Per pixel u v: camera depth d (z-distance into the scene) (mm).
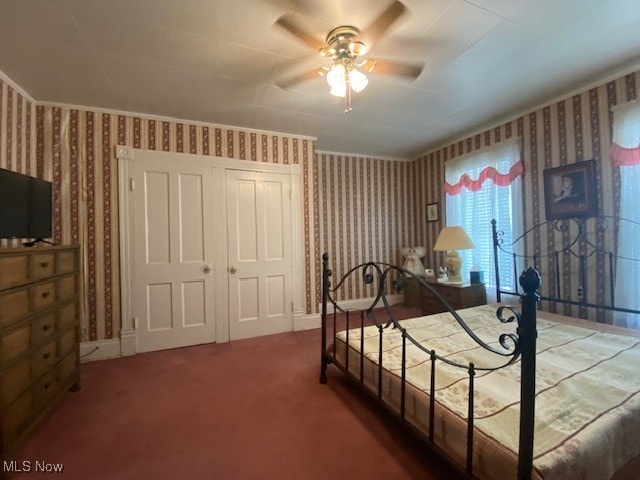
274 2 1566
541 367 1580
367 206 4613
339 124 3318
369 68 2066
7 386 1445
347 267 4480
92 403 2035
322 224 4336
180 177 3096
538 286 930
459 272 3516
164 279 3037
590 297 2594
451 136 3785
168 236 3057
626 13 1701
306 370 2533
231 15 1654
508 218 3211
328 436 1678
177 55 2012
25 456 1538
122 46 1911
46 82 2332
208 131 3215
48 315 1817
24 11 1595
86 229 2781
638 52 2102
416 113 3055
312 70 2203
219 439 1663
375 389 1790
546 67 2264
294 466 1463
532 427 928
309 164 3709
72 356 2127
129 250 2910
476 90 2592
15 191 1850
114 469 1453
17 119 2389
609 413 1176
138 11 1615
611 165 2445
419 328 2283
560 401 1270
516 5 1625
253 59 2064
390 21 1726
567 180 2693
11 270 1493
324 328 2348
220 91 2514
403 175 4848
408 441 1632
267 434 1700
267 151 3490
